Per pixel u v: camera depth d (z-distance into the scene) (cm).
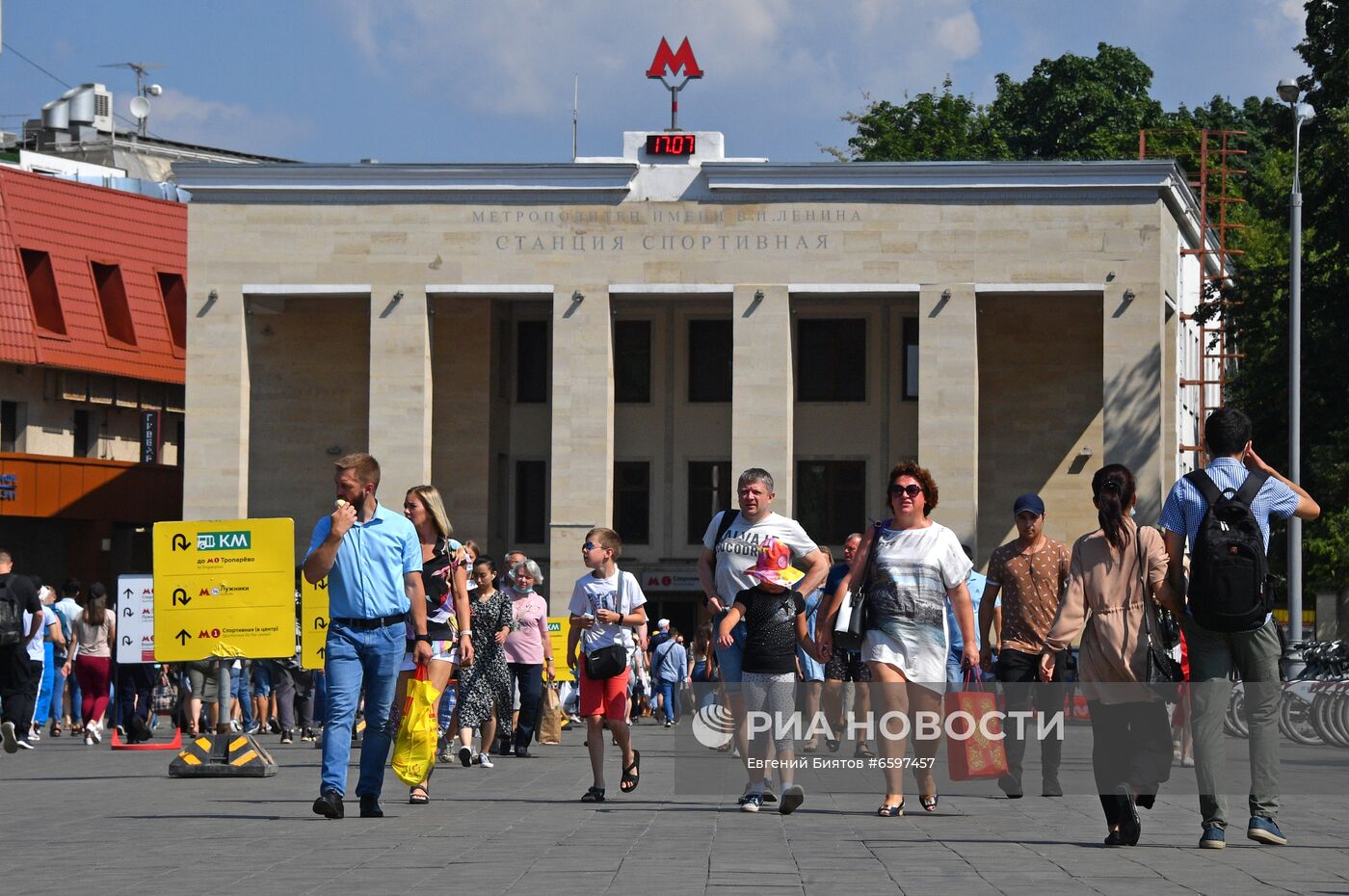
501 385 5516
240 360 5084
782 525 1420
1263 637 1146
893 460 5391
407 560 1368
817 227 4966
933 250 4934
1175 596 1169
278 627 1888
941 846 1147
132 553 5950
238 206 5088
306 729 2794
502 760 2281
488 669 2103
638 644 3347
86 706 2752
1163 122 8388
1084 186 4869
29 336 5488
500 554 5512
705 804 1509
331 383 5425
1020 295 5000
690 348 5500
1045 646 1184
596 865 1027
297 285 5066
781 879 962
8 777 1906
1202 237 5875
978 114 8550
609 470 4997
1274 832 1157
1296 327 4116
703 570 1445
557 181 5019
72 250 5769
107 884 942
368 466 1336
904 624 1360
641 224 5016
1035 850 1127
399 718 1492
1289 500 1170
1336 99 5012
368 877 970
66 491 5522
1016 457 5309
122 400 5894
